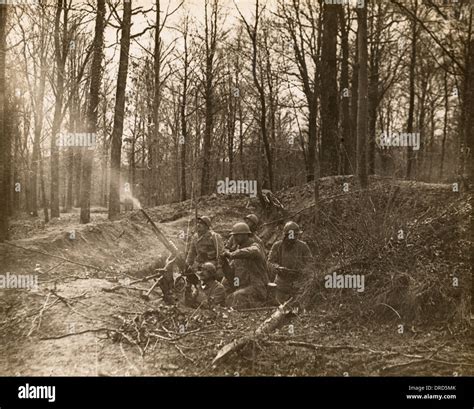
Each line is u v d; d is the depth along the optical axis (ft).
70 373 17.61
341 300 24.35
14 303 22.84
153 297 26.03
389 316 23.22
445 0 33.86
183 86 83.51
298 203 40.32
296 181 62.49
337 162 42.32
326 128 41.98
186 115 83.87
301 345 20.26
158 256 36.27
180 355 19.30
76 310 21.89
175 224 48.83
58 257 27.20
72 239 33.30
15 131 80.69
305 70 68.74
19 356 18.94
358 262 25.79
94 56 48.70
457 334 21.33
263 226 40.42
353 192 31.81
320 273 25.98
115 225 40.11
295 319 23.63
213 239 28.91
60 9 58.18
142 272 32.12
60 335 20.15
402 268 24.75
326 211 32.63
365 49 34.04
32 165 74.79
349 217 29.81
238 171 94.53
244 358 19.29
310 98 67.62
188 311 23.98
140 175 104.06
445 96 81.51
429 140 100.22
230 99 85.51
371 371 18.78
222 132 95.96
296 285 27.58
